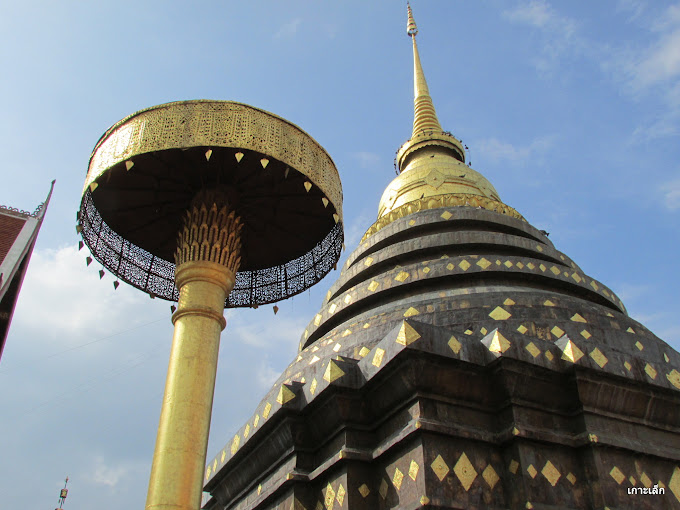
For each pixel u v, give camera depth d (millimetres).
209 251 14477
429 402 12773
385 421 13570
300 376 17875
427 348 12656
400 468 12398
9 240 28312
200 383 12617
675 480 13102
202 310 13625
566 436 12891
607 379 13430
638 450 12914
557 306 18156
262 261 19141
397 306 19156
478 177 29875
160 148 13930
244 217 17188
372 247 24781
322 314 22188
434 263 20719
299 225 17875
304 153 15008
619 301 22156
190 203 15938
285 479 14008
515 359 12969
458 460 12156
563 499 12086
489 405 13250
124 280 17812
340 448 13695
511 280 20516
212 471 17594
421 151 33062
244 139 14086
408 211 26547
